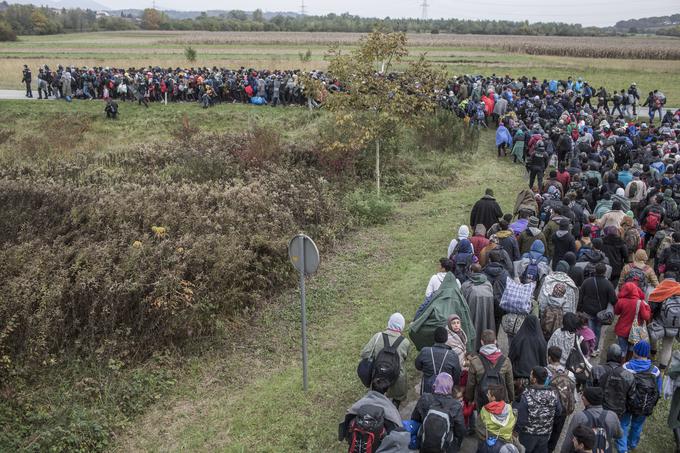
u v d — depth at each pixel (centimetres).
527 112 2816
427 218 1819
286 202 1609
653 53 7575
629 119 3203
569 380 724
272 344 1095
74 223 1410
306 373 936
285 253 1323
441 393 662
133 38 11625
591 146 2120
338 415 884
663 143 2162
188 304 1060
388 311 1212
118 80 3500
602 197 1465
